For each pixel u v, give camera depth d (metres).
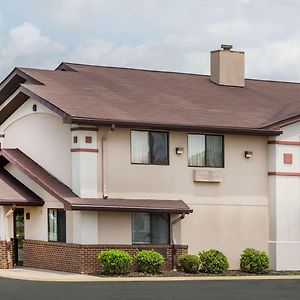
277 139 32.50
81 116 28.72
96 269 28.97
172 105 32.91
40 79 33.19
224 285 25.44
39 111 32.66
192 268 29.67
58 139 31.22
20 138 34.22
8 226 31.62
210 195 31.62
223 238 31.77
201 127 30.61
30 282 25.48
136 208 29.12
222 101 35.00
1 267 31.03
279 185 32.53
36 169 32.09
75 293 22.17
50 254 30.72
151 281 26.36
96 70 36.38
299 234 32.88
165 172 30.80
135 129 30.23
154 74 37.56
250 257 31.02
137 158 30.33
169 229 30.64
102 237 29.31
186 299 21.31
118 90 33.69
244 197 32.25
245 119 32.69
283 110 34.12
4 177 33.31
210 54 38.34
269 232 32.69
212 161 31.78
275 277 29.42
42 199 31.53
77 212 29.23
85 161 29.28
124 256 28.22
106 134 29.62
